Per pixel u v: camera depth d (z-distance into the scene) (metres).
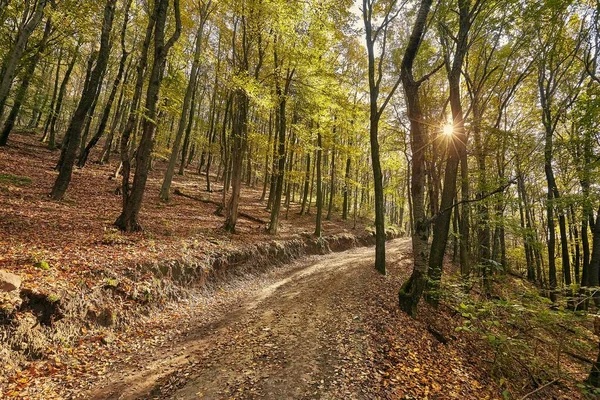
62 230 8.72
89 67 20.64
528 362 6.87
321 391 4.81
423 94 17.48
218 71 13.69
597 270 11.22
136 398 4.48
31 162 17.23
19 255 6.42
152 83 10.07
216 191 25.16
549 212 15.77
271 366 5.43
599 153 11.06
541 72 15.00
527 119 17.05
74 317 5.71
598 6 10.66
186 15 17.78
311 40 14.14
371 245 26.75
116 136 29.94
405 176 25.58
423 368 6.20
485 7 10.33
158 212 14.38
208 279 9.71
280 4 11.48
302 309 8.43
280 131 16.75
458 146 11.03
